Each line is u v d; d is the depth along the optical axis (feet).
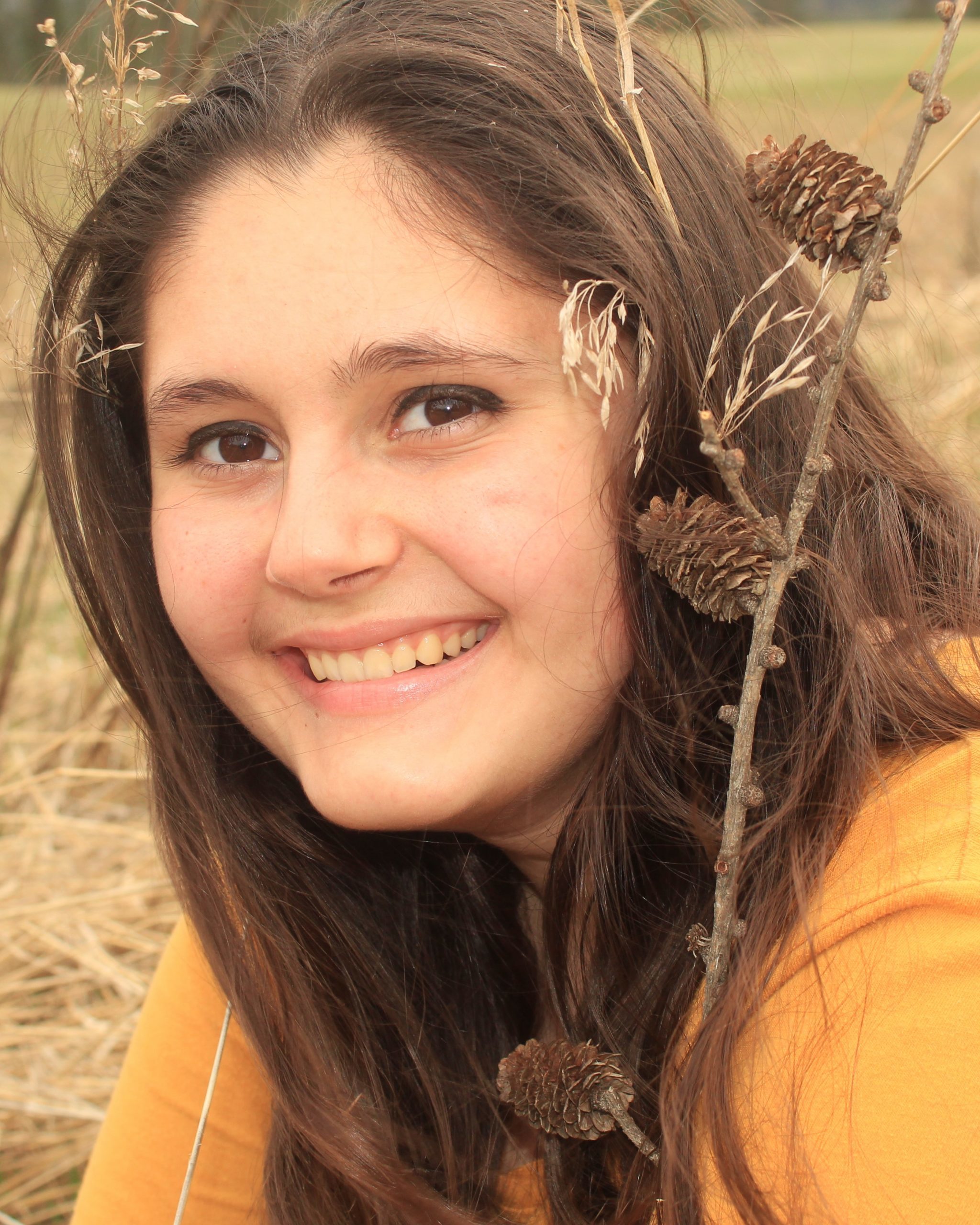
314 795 4.22
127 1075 5.58
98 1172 5.52
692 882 4.26
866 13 78.02
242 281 3.84
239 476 4.19
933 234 17.94
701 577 3.29
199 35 6.68
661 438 3.90
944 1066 3.14
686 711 4.05
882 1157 3.16
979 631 4.41
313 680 4.29
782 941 3.61
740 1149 3.36
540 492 3.81
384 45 3.98
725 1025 3.47
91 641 6.09
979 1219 3.04
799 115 7.16
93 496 5.00
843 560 4.21
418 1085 4.92
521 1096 3.82
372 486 3.86
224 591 4.19
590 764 4.40
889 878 3.41
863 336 7.43
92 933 8.95
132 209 4.24
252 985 4.87
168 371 4.06
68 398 4.96
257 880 4.94
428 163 3.78
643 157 4.10
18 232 5.08
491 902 5.07
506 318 3.76
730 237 4.28
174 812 5.11
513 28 4.17
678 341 3.89
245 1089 5.39
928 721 3.88
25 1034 8.10
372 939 4.99
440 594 3.94
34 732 11.41
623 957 4.30
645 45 4.57
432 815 4.06
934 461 5.23
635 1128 3.73
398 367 3.74
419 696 4.05
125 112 4.41
